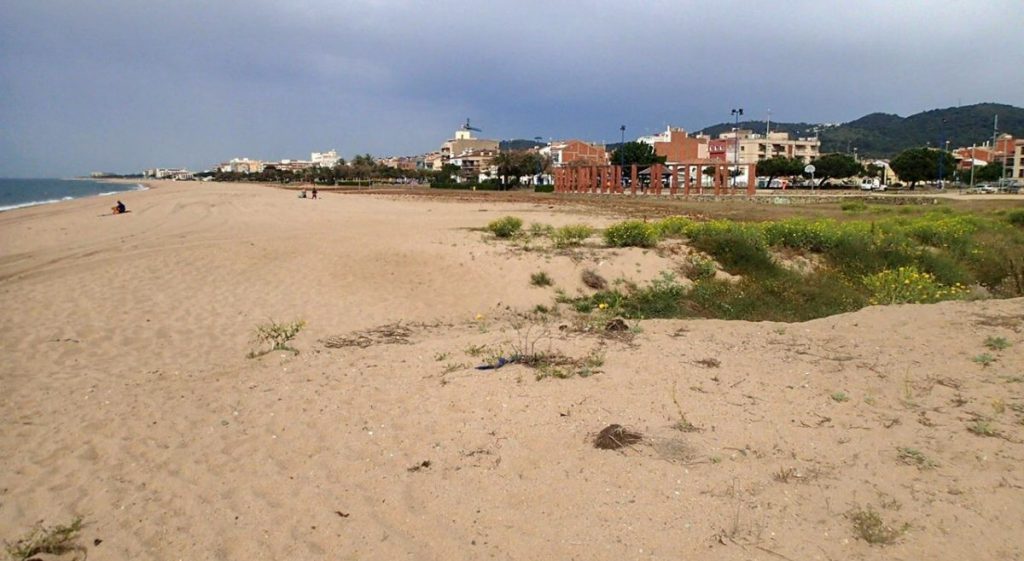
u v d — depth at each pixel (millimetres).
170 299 11531
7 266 14492
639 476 4008
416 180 123500
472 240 17453
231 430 5398
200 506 4141
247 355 8336
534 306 12227
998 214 28172
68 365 7863
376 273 13898
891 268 14727
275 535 3732
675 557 3182
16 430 5633
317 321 10547
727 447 4348
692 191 65312
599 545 3340
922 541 3176
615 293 12852
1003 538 3158
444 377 6336
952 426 4508
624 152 85625
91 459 4988
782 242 16797
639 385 5707
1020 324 6996
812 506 3561
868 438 4395
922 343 6621
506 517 3715
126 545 3729
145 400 6348
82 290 11938
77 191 89125
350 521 3816
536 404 5363
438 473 4320
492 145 175000
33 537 3830
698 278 13711
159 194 53469
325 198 51125
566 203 45844
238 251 15672
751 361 6402
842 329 7531
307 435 5160
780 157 91875
